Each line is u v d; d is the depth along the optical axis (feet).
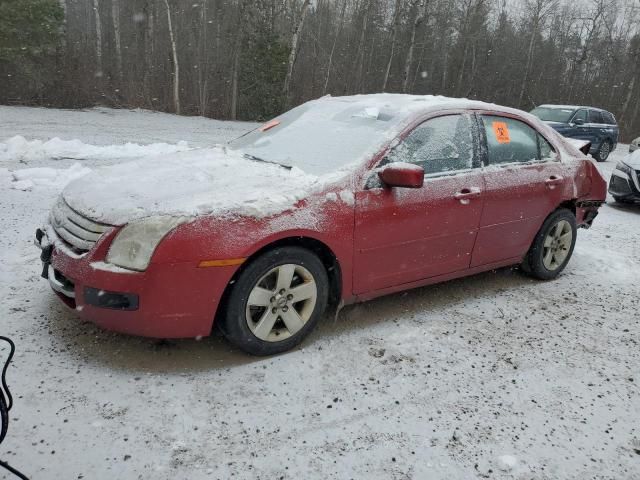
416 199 12.12
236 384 9.84
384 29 117.91
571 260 18.45
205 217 9.61
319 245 11.17
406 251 12.32
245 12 84.28
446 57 130.93
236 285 10.00
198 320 9.81
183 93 86.99
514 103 142.82
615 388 10.60
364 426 8.95
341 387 9.99
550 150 15.80
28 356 10.14
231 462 7.93
